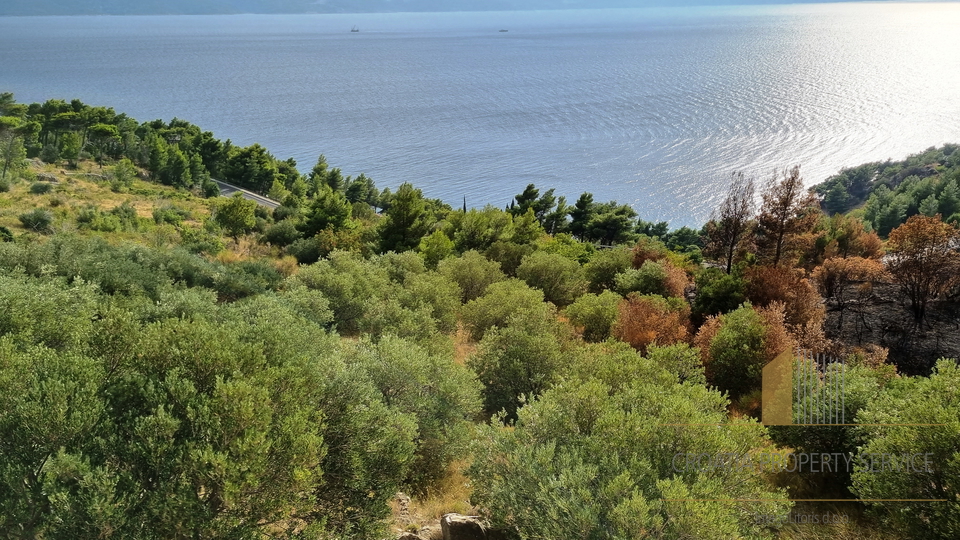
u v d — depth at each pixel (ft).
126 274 56.70
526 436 26.61
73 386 20.12
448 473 34.01
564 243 136.05
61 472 17.94
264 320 33.99
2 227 92.58
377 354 36.88
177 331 25.12
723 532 19.62
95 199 176.04
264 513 19.61
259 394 20.93
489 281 84.64
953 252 63.93
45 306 32.14
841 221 104.73
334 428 24.89
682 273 80.94
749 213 83.15
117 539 17.87
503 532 25.30
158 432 19.74
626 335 56.44
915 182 306.35
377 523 24.04
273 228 125.90
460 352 59.00
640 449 23.66
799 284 60.85
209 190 271.08
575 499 20.85
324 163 382.42
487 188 641.40
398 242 109.19
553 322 54.44
